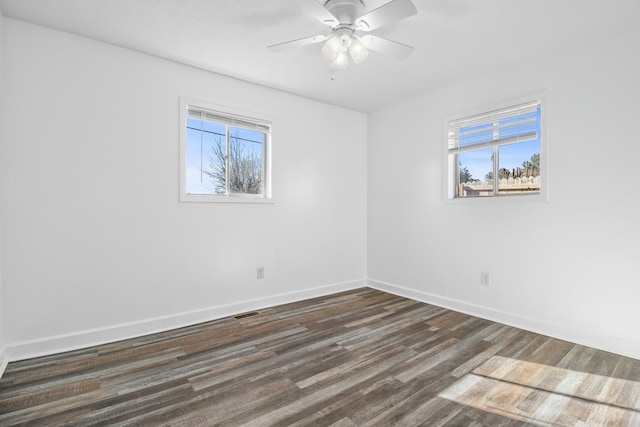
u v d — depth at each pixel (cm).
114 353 245
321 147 407
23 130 235
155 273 290
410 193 397
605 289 250
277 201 368
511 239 304
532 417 172
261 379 209
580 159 262
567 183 269
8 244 230
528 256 292
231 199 333
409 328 296
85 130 257
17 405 181
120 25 240
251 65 305
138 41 263
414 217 393
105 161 266
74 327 253
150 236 287
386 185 428
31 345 237
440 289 365
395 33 247
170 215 297
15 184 232
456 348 254
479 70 314
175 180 299
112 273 269
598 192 253
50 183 244
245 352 248
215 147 334
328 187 414
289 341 268
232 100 333
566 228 270
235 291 338
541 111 282
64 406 181
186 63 301
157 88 290
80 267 256
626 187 240
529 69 291
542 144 282
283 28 244
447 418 171
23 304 235
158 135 290
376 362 232
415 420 169
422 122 382
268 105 359
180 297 303
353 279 442
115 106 270
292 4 214
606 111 249
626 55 240
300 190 388
